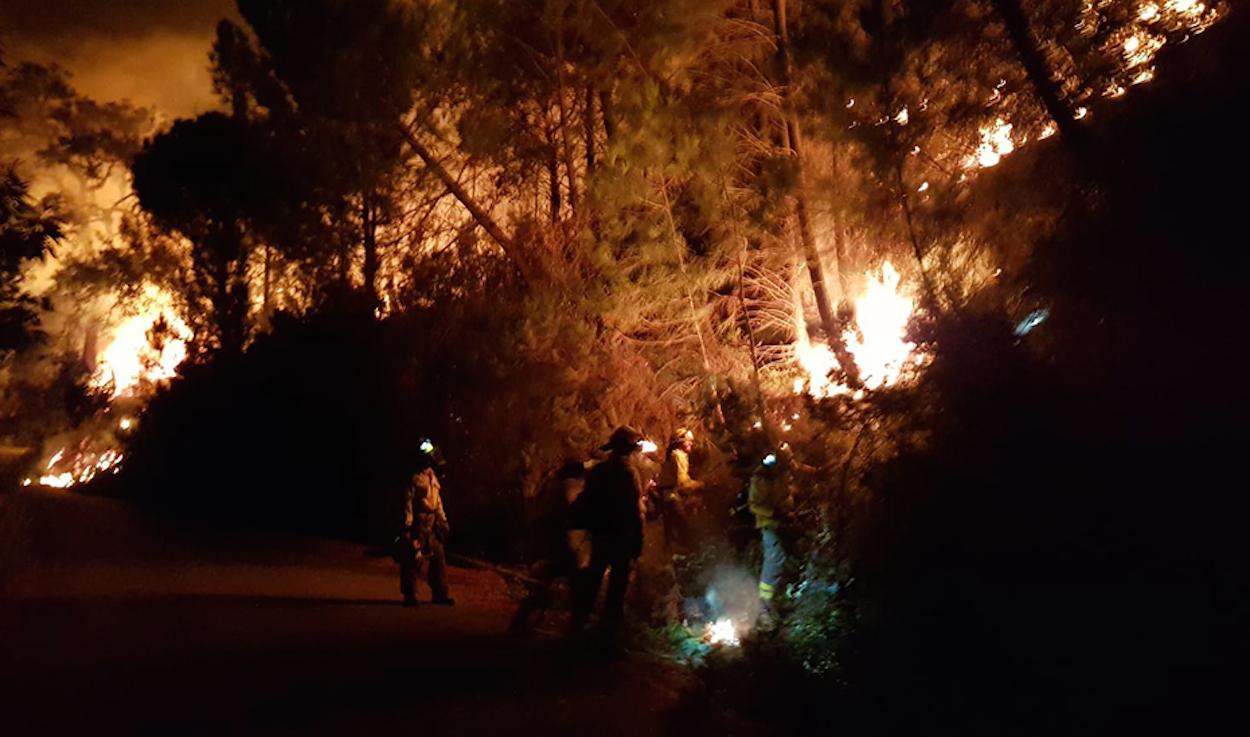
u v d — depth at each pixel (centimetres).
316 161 1794
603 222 1439
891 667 752
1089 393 708
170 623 1149
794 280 1348
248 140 2088
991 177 886
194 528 2341
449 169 1805
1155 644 650
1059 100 841
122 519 2448
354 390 2244
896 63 924
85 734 722
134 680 880
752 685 816
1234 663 624
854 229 1059
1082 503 693
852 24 1000
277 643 1055
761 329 1416
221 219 2900
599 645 996
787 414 1219
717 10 1288
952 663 722
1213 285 675
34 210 1353
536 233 1744
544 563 1134
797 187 1095
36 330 1391
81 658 959
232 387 2825
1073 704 664
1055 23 870
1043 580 702
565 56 1623
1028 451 718
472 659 995
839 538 876
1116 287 714
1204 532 646
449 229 2023
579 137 1686
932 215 903
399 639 1095
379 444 2134
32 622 1130
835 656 809
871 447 851
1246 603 628
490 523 1850
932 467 762
